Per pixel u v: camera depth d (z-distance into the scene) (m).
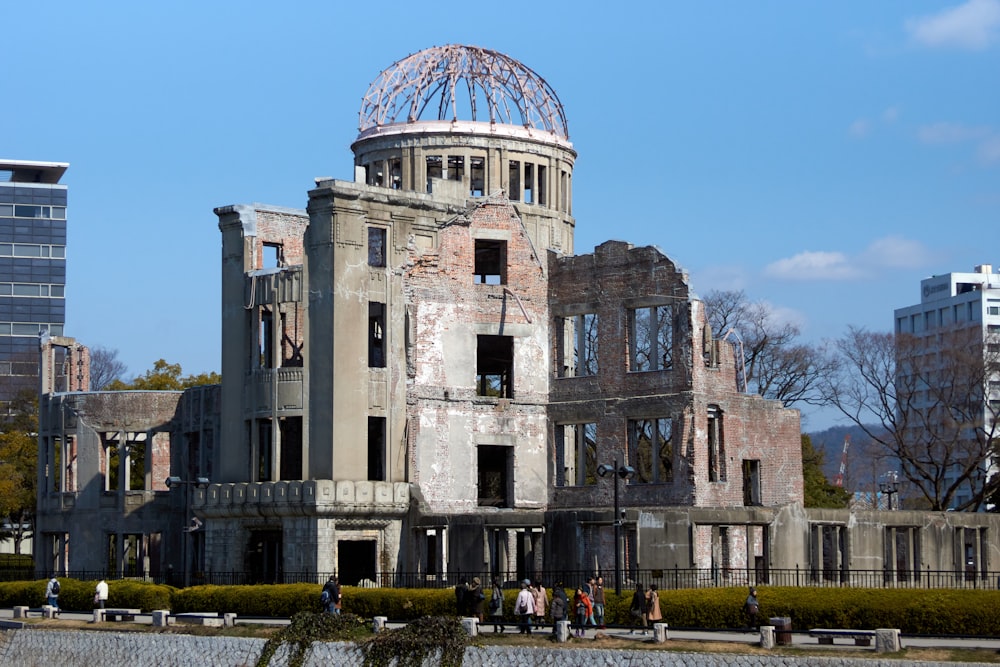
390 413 67.56
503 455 76.81
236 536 68.50
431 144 84.00
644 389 69.31
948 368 99.81
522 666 45.62
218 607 59.94
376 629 50.62
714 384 68.31
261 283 68.88
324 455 65.81
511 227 72.81
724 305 99.44
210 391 76.81
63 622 58.44
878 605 47.75
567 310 72.88
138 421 80.06
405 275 69.06
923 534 67.50
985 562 69.88
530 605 48.69
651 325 69.75
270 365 69.69
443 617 48.38
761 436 70.25
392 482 66.94
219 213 70.88
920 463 99.69
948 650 41.44
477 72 85.62
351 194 66.94
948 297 192.75
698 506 66.00
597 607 51.00
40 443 83.75
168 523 79.12
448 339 70.44
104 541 80.00
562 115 88.88
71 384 87.56
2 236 190.75
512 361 72.25
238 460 68.94
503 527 63.62
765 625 45.28
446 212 71.12
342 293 66.50
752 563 62.34
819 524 64.06
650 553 60.84
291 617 53.12
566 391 72.50
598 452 70.75
